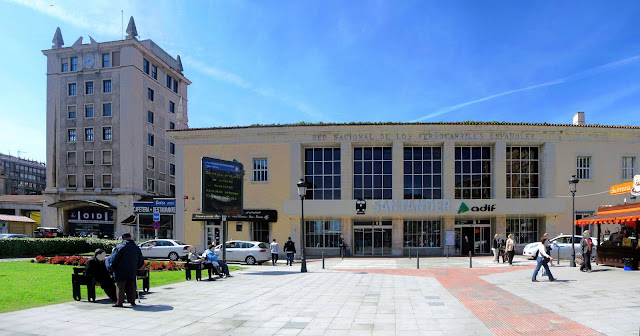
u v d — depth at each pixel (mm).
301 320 8375
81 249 27984
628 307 8828
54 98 47250
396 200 27750
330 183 29734
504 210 27562
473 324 7898
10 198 49500
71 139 46750
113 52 46625
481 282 14102
